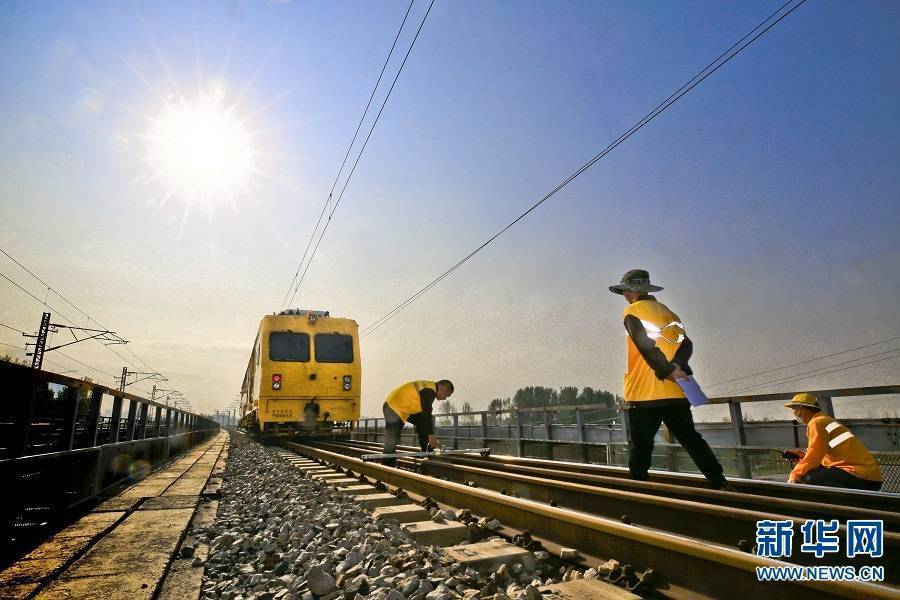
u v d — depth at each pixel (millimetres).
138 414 8961
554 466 6566
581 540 3258
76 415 5461
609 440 7504
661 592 2594
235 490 7273
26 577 3016
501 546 3379
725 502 3760
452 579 2711
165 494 6367
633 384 4281
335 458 9773
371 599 2486
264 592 2766
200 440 24594
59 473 5070
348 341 16359
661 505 3562
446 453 7410
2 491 3836
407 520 4520
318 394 15469
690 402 3818
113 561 3309
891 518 2695
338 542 3621
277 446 19078
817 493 3670
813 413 4305
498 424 11133
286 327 15883
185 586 2924
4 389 4082
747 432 5688
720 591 2439
